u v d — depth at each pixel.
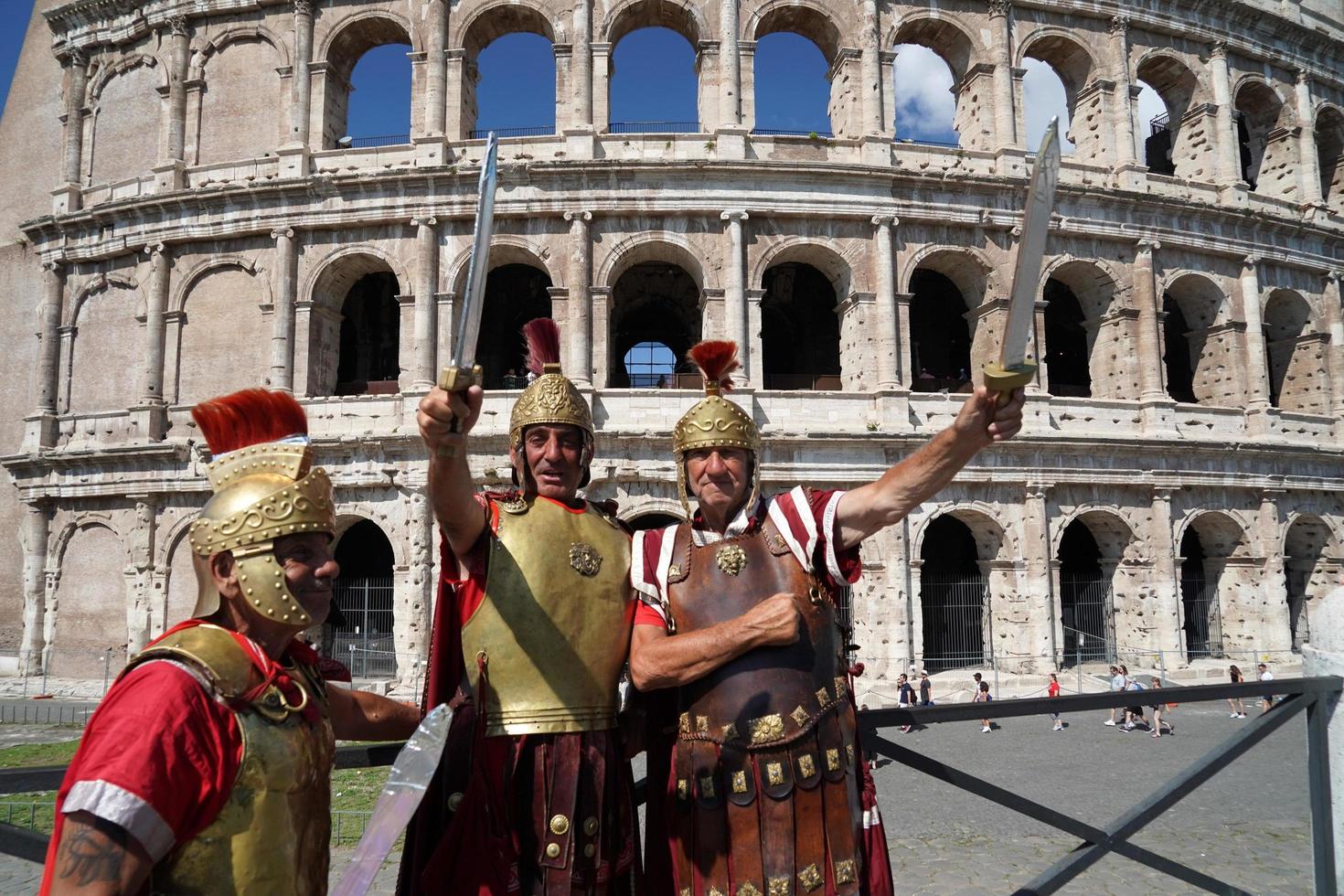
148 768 2.87
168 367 36.50
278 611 3.53
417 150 35.22
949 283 43.12
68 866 2.75
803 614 4.51
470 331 3.70
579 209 33.94
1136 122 38.62
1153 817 6.05
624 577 4.88
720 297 34.16
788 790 4.17
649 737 4.82
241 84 38.06
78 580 36.91
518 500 4.86
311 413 34.03
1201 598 39.72
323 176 34.50
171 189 36.75
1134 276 37.62
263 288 35.84
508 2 35.91
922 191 35.25
